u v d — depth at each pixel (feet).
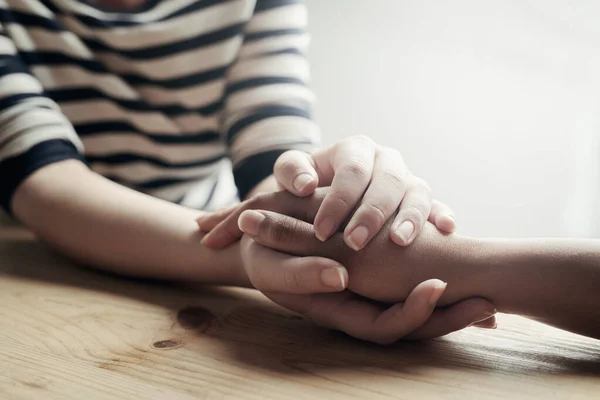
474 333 2.04
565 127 4.03
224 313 2.17
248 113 2.90
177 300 2.28
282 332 2.03
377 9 4.23
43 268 2.62
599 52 3.87
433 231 2.03
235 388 1.71
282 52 2.99
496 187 4.25
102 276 2.53
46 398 1.66
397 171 2.08
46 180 2.60
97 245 2.49
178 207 2.53
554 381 1.74
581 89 3.95
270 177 2.74
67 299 2.27
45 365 1.81
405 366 1.82
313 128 2.89
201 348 1.92
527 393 1.68
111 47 3.09
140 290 2.38
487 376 1.77
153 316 2.14
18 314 2.14
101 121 3.21
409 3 4.14
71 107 3.15
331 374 1.78
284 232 2.02
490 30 4.03
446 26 4.10
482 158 4.23
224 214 2.30
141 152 3.32
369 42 4.30
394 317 1.91
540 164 4.13
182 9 3.03
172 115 3.24
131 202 2.52
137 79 3.17
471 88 4.15
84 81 3.13
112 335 2.00
